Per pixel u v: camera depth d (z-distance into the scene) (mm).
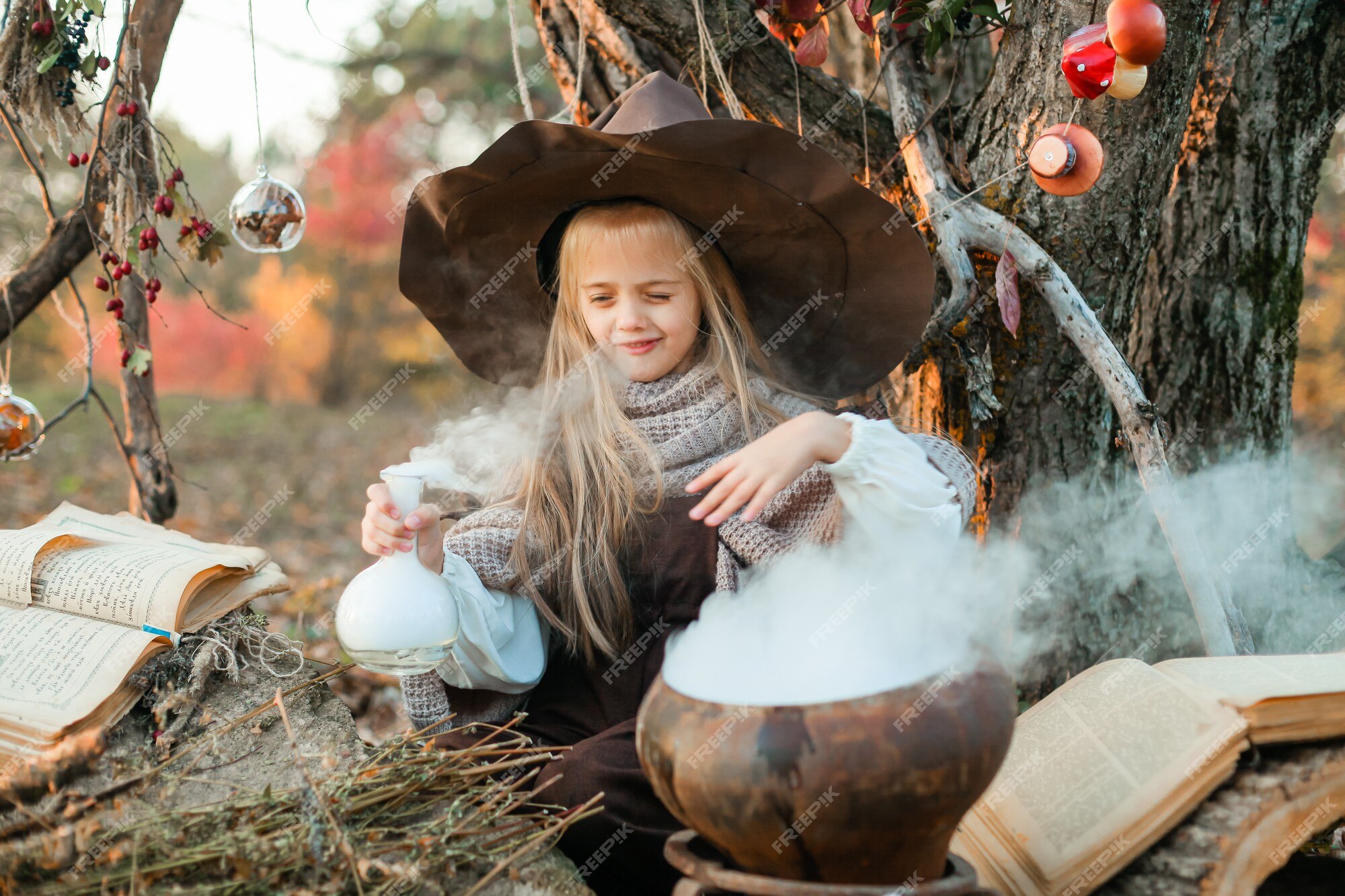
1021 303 1867
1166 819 1223
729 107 1854
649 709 1138
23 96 2002
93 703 1518
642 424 1691
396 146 10188
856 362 1840
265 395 13305
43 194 2125
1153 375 2174
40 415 2086
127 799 1319
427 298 1825
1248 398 2162
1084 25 1724
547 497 1710
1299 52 2020
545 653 1736
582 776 1399
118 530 1958
